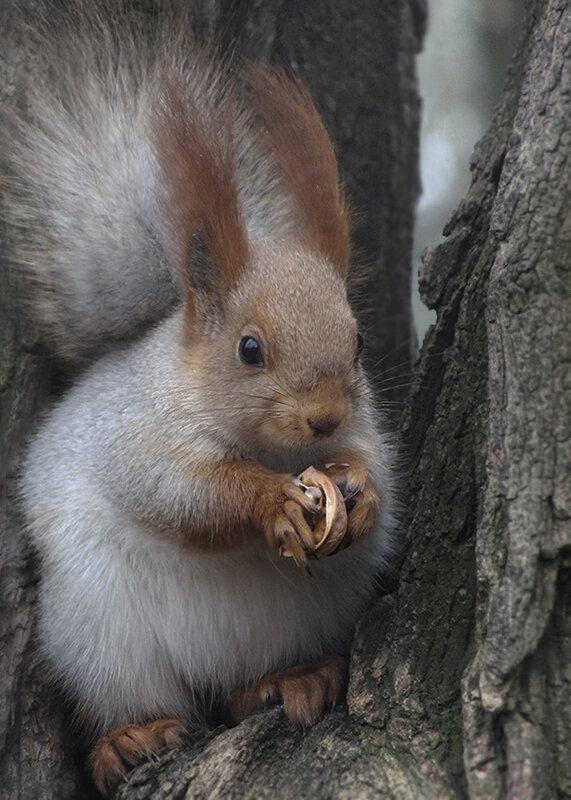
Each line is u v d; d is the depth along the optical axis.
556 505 2.86
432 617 2.90
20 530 2.96
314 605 2.96
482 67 3.57
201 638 2.95
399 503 2.96
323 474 2.92
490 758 2.85
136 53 3.01
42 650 2.96
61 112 3.00
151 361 2.95
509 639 2.85
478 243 2.95
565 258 2.88
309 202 2.96
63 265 2.98
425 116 3.61
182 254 2.94
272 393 2.92
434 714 2.88
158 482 2.94
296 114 2.96
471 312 2.94
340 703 2.92
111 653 2.95
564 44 2.90
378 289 3.08
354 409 2.94
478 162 2.96
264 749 2.90
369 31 3.07
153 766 2.92
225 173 2.94
